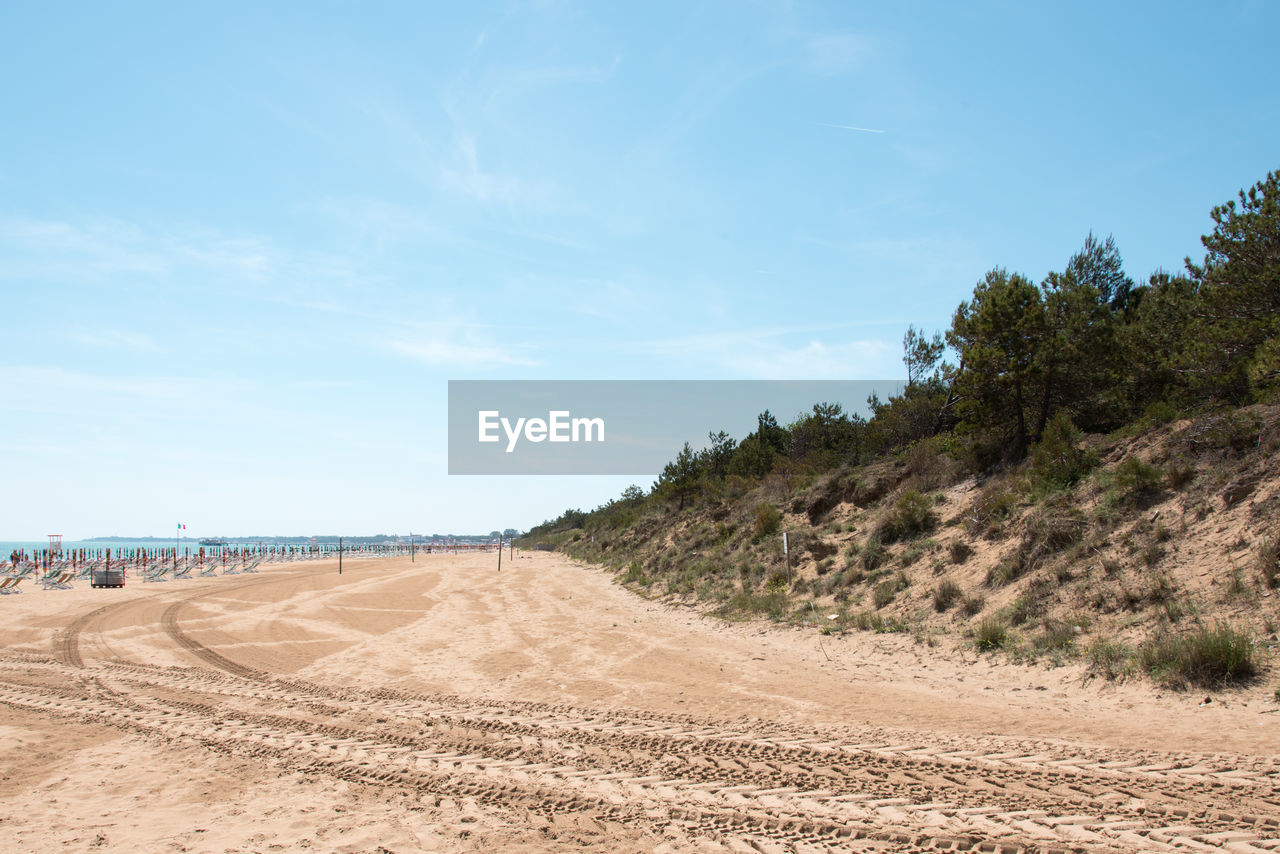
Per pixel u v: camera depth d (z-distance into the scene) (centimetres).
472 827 609
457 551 11938
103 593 3509
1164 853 507
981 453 2197
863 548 2103
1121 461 1652
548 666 1454
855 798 652
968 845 539
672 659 1510
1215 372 1698
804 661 1447
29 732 944
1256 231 1575
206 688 1252
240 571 5919
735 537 3016
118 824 630
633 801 665
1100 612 1248
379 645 1773
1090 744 795
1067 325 2006
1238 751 732
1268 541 1127
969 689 1128
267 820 635
